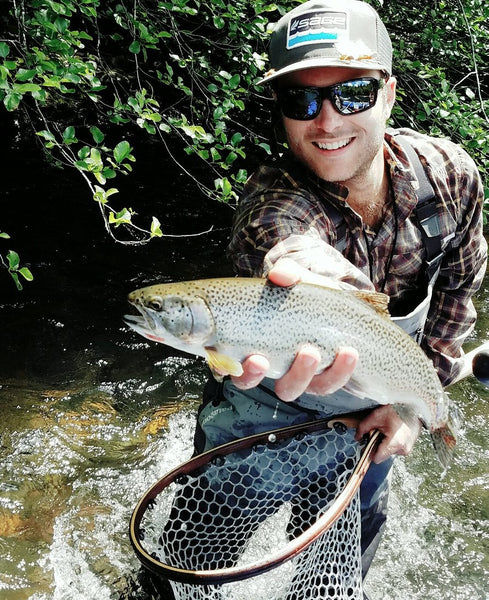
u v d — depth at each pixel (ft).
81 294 5.51
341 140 2.44
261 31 5.10
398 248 2.70
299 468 2.65
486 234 6.88
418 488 3.81
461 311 3.11
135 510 2.36
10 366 4.54
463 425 4.27
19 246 6.11
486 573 3.33
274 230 2.33
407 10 7.49
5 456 3.73
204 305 1.92
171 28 5.32
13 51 5.25
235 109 8.34
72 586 3.04
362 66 2.35
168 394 4.46
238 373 1.94
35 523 3.34
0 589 2.94
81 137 7.89
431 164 2.73
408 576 3.30
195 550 2.71
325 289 2.00
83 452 3.86
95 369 4.62
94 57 5.51
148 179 7.77
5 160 7.52
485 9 6.89
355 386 2.15
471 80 7.97
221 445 2.55
